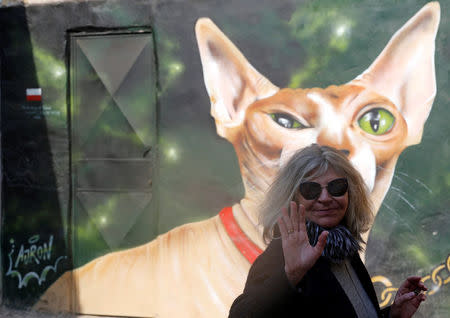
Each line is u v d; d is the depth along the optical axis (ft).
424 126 14.53
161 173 16.08
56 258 17.01
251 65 15.47
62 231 16.96
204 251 15.75
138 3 16.15
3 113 17.47
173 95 15.99
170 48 15.97
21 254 17.37
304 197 6.28
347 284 6.33
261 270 6.02
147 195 16.34
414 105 14.58
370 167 14.79
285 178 6.46
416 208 14.57
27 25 17.07
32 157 17.24
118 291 16.49
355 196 6.72
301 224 5.65
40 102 17.08
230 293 15.52
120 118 16.53
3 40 17.31
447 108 14.38
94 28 16.56
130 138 16.47
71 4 16.69
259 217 6.61
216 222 15.70
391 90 14.67
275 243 6.17
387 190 14.74
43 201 17.15
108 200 16.67
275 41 15.29
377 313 6.56
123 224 16.53
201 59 15.79
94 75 16.71
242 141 15.55
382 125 14.74
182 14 15.87
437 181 14.47
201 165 15.83
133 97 16.42
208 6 15.69
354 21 14.78
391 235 14.70
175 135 15.99
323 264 6.04
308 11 15.03
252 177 15.46
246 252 15.42
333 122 14.93
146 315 16.25
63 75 16.87
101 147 16.72
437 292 14.44
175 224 16.02
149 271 16.24
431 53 14.42
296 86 15.17
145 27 16.21
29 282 17.26
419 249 14.55
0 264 17.56
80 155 16.92
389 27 14.60
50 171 17.07
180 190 15.97
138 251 16.39
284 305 5.49
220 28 15.64
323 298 5.75
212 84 15.72
